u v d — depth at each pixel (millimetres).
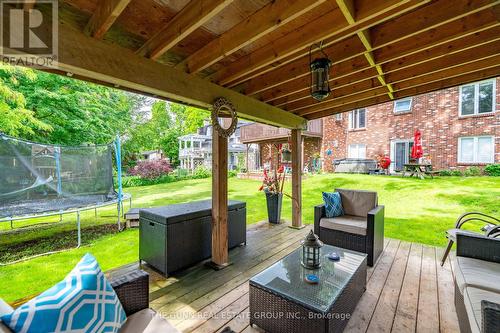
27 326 954
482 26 1991
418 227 4613
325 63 2324
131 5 1742
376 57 2545
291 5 1659
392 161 11023
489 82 8828
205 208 3230
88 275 1248
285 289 1802
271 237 4125
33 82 6641
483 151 8961
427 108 10125
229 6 1817
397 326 1952
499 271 1932
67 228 5125
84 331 1077
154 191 10414
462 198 6312
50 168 4598
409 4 1706
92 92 8500
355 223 3287
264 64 2410
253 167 18109
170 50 2410
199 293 2455
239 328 1949
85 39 1797
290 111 4441
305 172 12391
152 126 21219
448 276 2758
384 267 2988
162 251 2785
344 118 12641
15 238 4492
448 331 1896
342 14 1836
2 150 4039
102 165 5301
